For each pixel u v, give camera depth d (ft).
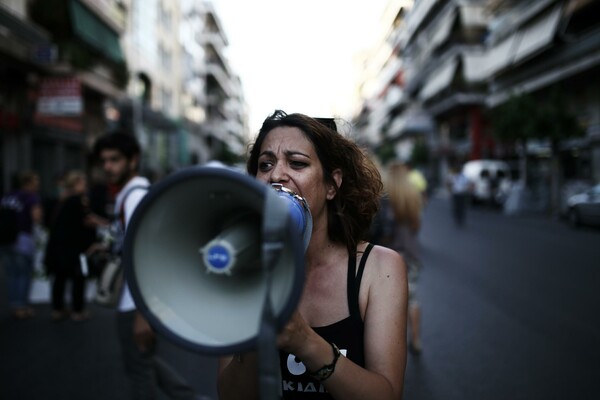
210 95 158.30
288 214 2.09
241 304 2.45
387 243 15.46
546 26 61.93
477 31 86.63
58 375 11.98
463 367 11.70
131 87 76.07
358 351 3.69
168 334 2.33
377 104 183.42
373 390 3.06
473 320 15.72
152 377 7.75
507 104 54.80
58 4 46.60
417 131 138.41
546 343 13.34
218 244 2.34
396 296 3.72
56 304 16.90
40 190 47.70
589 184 53.93
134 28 77.82
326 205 4.12
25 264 17.43
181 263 2.54
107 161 8.57
